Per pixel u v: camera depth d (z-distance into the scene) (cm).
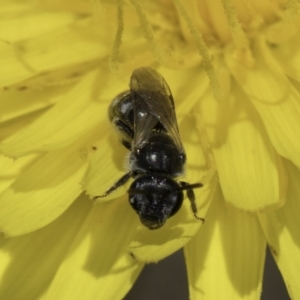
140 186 5
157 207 5
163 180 5
